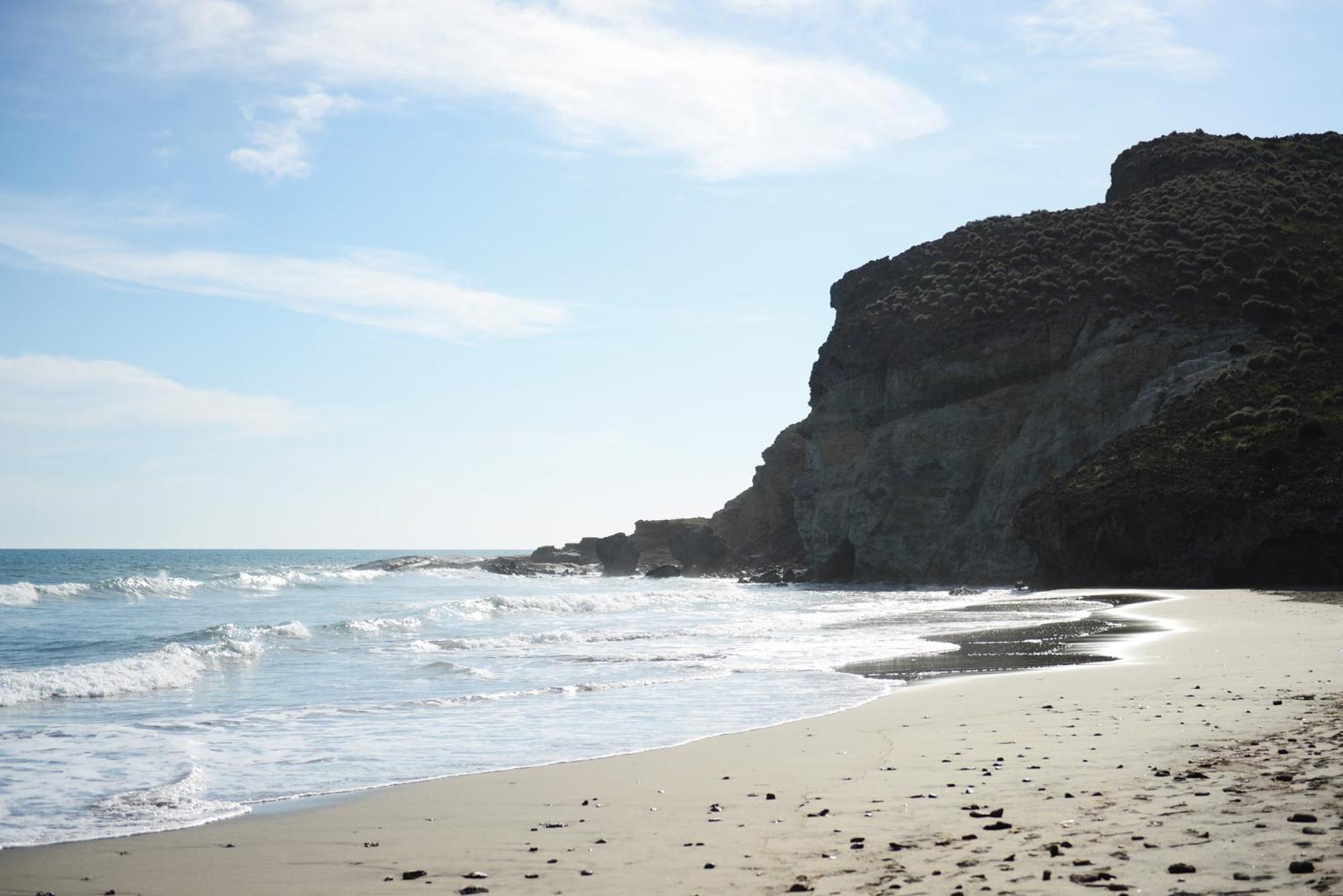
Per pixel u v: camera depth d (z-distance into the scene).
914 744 13.66
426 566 159.38
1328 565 53.34
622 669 26.12
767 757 13.53
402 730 17.19
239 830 10.38
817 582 92.81
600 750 15.20
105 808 11.59
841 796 10.46
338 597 69.88
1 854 9.54
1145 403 72.06
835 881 7.18
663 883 7.54
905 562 83.00
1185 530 58.56
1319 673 18.36
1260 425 62.56
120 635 38.38
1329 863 6.52
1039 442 77.00
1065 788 9.80
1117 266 84.44
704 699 20.61
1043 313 83.31
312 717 18.64
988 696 18.64
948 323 86.81
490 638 35.34
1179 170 102.62
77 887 8.36
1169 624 33.69
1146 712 14.80
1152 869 6.70
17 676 21.58
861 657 28.08
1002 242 96.56
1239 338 73.75
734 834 9.08
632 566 132.88
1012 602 52.78
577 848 8.97
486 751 15.20
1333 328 70.88
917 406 86.00
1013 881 6.74
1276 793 8.64
